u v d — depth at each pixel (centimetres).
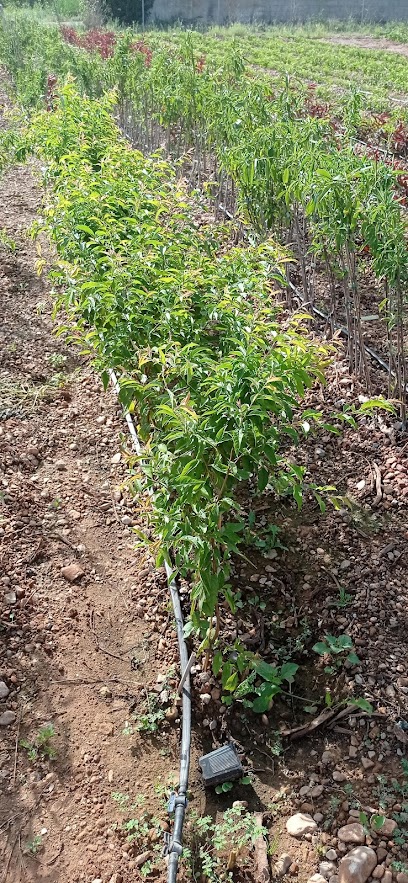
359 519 407
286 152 557
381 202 454
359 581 372
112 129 670
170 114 903
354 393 507
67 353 588
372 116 1099
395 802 283
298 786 294
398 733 305
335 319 588
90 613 368
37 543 404
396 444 457
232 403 266
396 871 261
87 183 487
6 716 318
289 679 328
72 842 276
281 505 420
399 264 441
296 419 483
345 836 272
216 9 2933
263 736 313
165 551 298
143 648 352
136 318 350
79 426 503
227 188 769
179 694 326
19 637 353
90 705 325
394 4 2812
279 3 2886
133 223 424
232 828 275
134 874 267
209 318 349
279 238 630
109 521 424
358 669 331
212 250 459
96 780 296
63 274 450
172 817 284
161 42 1834
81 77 1244
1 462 457
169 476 282
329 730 313
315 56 1883
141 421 346
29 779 297
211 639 323
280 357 295
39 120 712
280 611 362
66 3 2916
